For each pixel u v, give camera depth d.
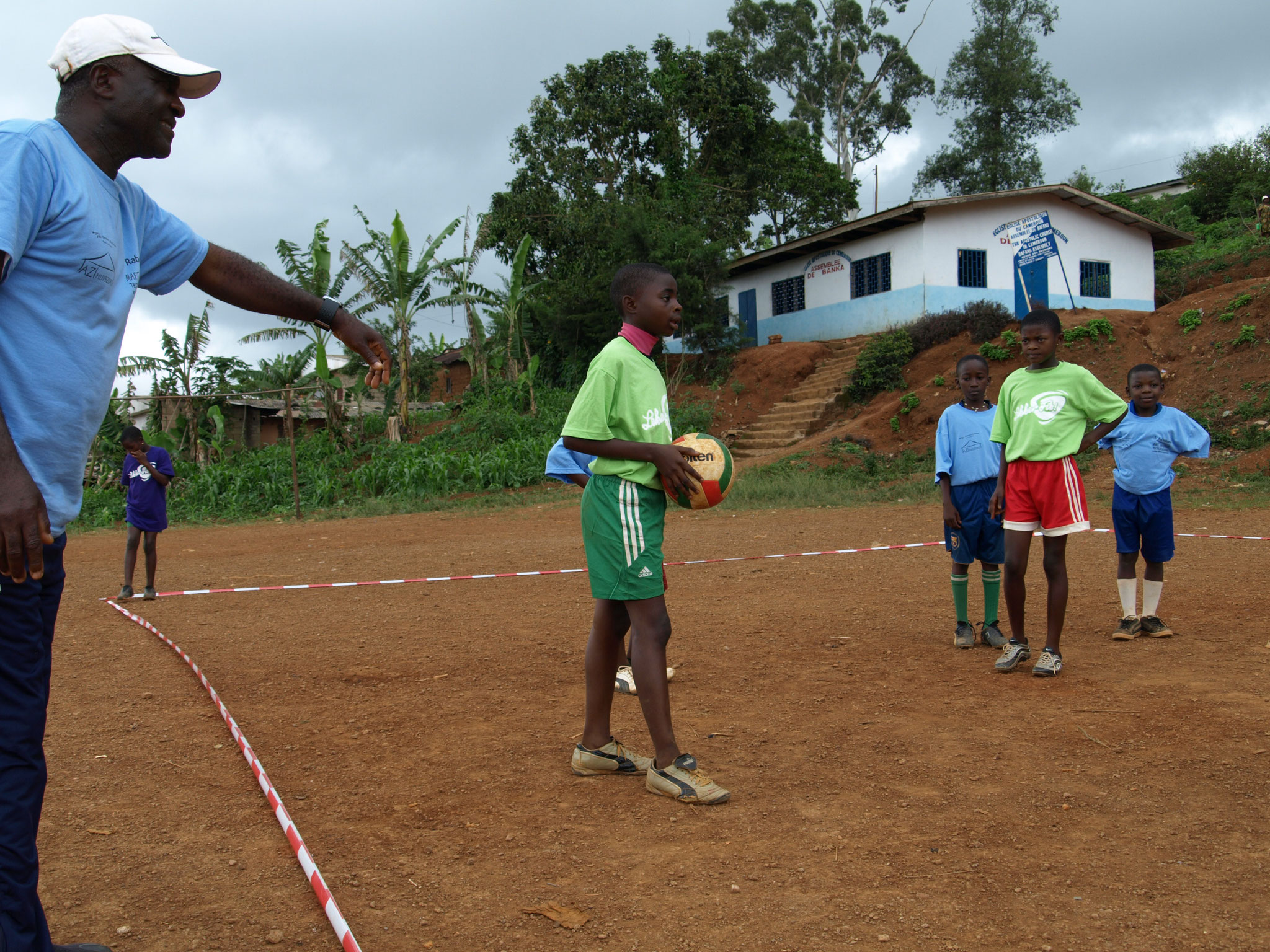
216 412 24.47
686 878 2.54
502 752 3.68
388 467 20.66
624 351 3.25
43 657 2.05
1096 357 19.44
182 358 24.50
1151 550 5.41
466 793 3.25
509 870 2.63
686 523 13.44
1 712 1.95
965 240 23.86
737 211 32.19
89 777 3.47
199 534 15.60
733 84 31.55
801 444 20.94
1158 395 5.28
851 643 5.49
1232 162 37.28
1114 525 5.53
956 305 23.80
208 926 2.33
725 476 3.27
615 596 3.20
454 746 3.78
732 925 2.27
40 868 2.69
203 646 5.87
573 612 6.79
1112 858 2.57
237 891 2.53
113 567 10.98
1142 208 38.06
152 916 2.39
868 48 43.09
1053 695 4.25
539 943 2.21
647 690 3.19
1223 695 4.09
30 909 1.97
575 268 29.22
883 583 7.66
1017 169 37.94
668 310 3.29
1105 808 2.92
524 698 4.50
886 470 18.03
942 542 10.29
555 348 29.84
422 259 25.22
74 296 2.05
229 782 3.41
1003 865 2.55
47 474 2.05
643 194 29.53
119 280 2.19
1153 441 5.28
